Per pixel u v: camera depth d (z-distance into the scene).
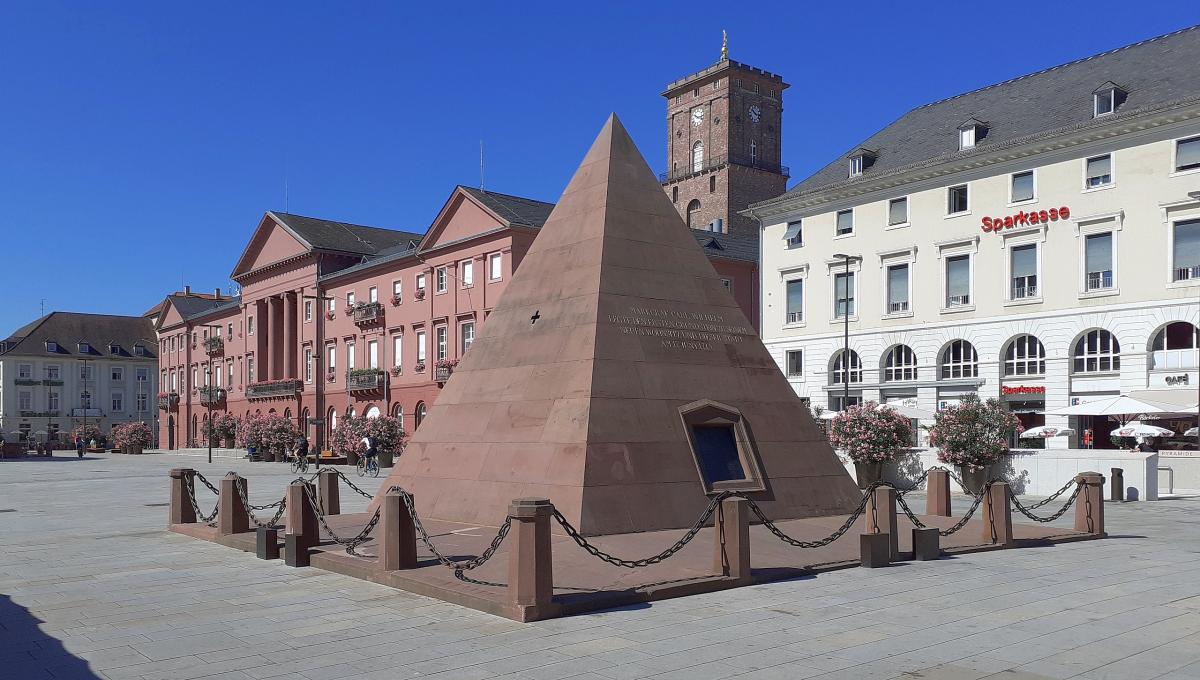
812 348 47.50
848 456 25.97
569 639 7.91
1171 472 25.94
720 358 15.38
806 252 47.94
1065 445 37.06
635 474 13.09
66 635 8.32
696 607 9.10
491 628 8.33
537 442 13.64
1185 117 34.16
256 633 8.30
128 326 115.69
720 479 13.99
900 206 43.91
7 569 11.97
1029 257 39.22
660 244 16.03
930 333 42.25
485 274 50.72
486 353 15.98
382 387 58.91
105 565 12.24
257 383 73.81
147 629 8.51
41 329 108.44
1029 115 41.25
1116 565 11.77
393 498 10.70
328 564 11.61
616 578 9.90
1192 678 6.80
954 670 7.00
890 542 11.73
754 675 6.88
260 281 74.75
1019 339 39.50
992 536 13.34
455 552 11.50
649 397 14.01
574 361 14.11
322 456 51.28
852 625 8.39
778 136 82.19
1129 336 35.78
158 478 36.78
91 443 88.00
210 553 13.33
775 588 10.05
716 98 79.75
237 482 14.62
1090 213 36.97
